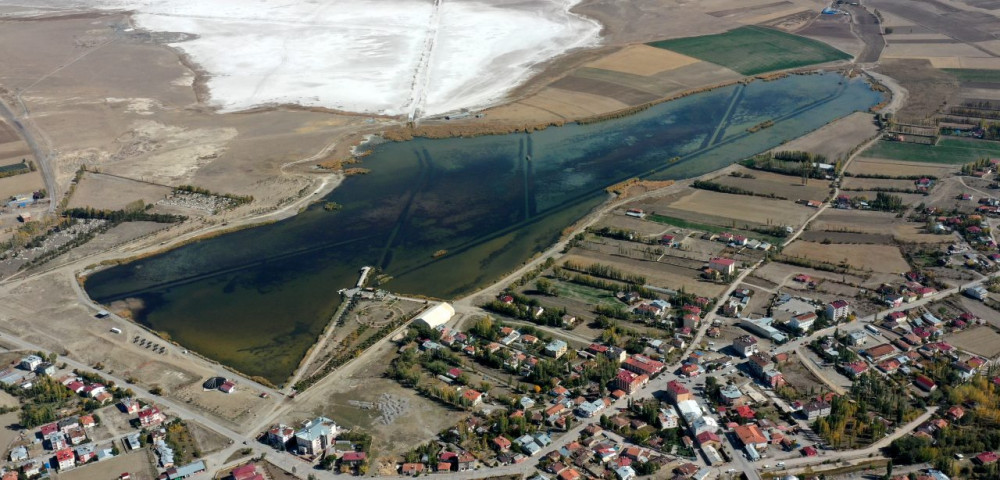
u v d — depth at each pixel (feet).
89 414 581.94
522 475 506.07
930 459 504.02
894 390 571.69
